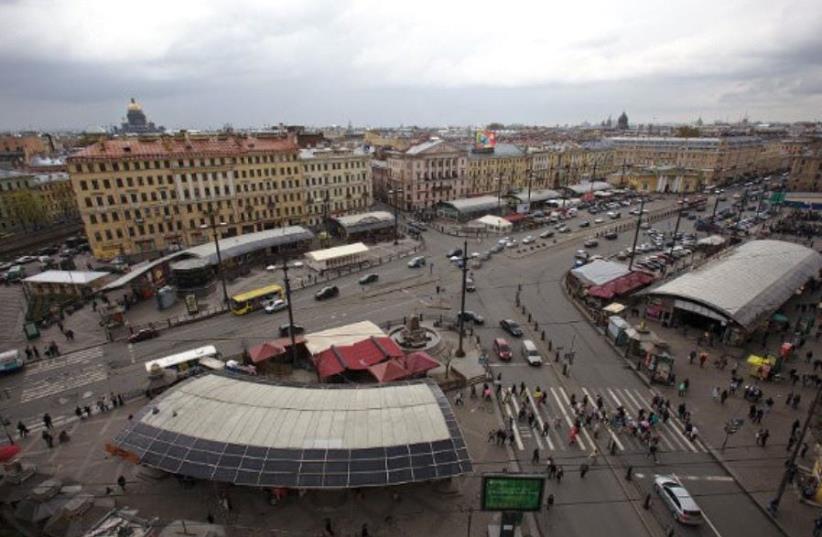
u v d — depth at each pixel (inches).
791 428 1501.0
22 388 1809.8
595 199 5777.6
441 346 2070.6
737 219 4298.7
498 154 5797.2
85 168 3294.8
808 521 1155.3
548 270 3221.0
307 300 2682.1
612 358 1993.1
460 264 3309.5
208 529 982.4
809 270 2664.9
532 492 942.4
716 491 1256.8
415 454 1161.4
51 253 3914.9
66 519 1039.0
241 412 1270.9
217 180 3799.2
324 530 1115.3
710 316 2107.5
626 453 1395.2
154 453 1173.7
